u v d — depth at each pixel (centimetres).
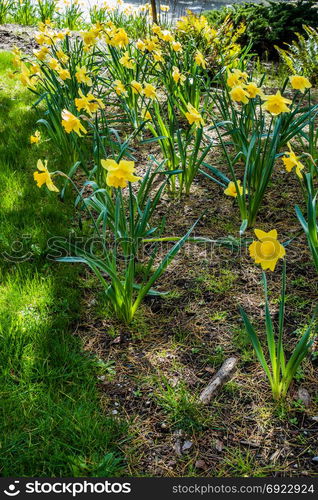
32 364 222
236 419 205
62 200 348
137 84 357
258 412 208
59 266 287
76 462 182
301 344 202
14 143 421
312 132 348
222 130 457
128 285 243
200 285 277
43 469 182
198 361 232
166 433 200
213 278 281
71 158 396
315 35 602
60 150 397
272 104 253
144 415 207
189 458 191
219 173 332
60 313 254
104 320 256
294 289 271
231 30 631
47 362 225
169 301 268
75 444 191
